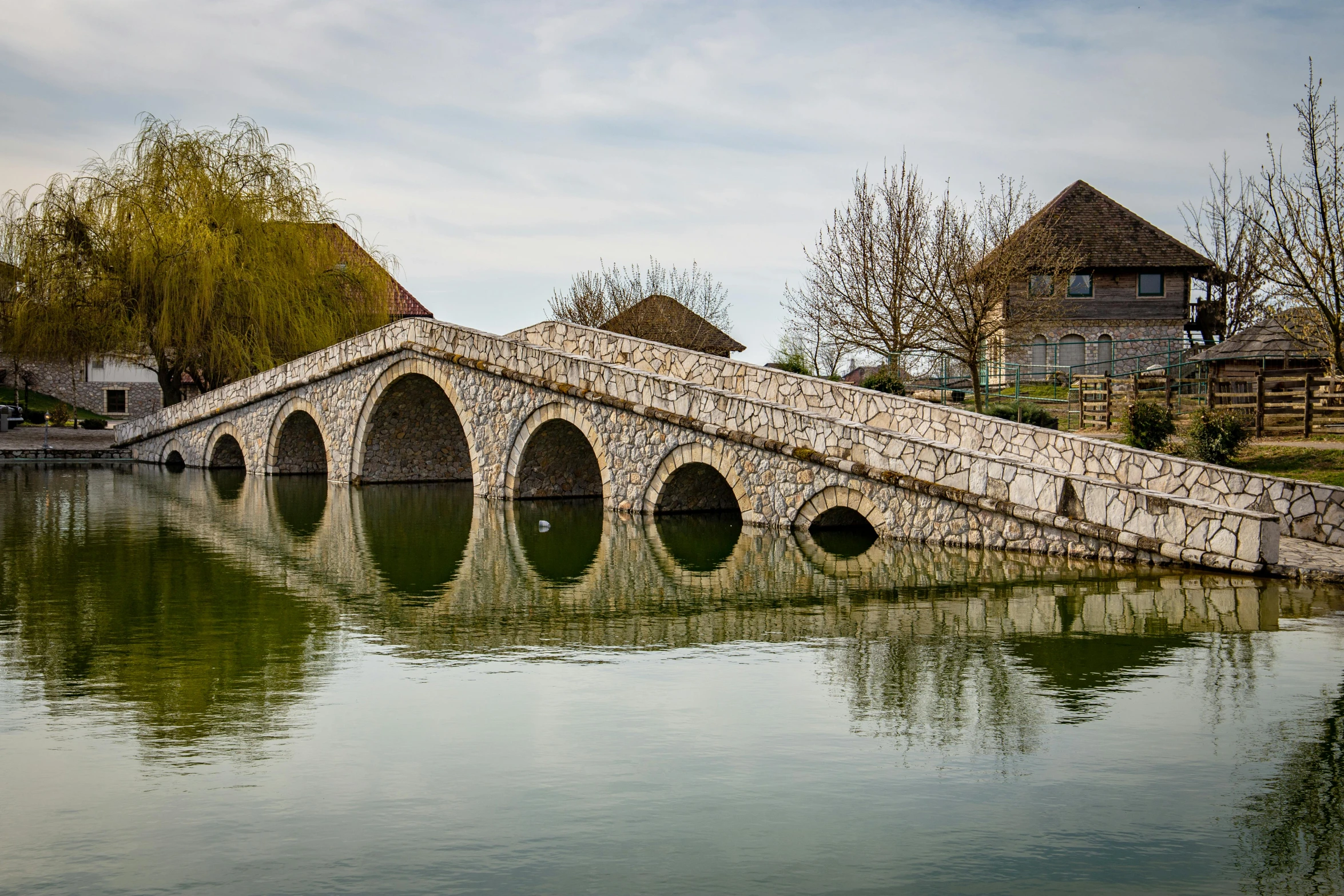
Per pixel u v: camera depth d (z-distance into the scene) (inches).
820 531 808.9
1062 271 1533.0
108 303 1620.3
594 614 518.9
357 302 1733.5
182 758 323.0
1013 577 584.7
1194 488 662.5
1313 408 974.4
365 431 1310.3
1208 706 357.7
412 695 383.2
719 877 248.2
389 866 254.5
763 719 351.9
